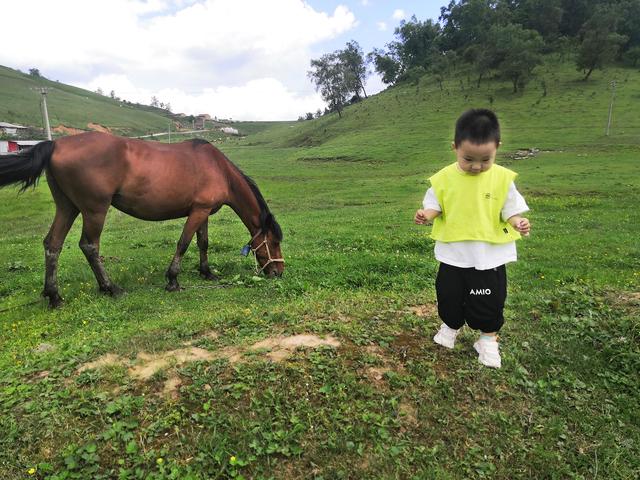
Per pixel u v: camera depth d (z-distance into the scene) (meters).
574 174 27.86
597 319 4.66
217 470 2.78
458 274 3.44
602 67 74.00
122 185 6.20
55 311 6.20
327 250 10.48
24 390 3.46
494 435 3.17
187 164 6.64
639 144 39.94
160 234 13.36
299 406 3.21
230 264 8.60
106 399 3.28
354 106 93.75
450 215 3.37
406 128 62.81
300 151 59.97
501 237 3.35
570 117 56.00
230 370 3.56
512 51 71.44
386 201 22.62
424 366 3.71
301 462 2.86
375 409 3.25
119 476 2.72
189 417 3.13
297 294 6.62
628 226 13.66
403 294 6.02
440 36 109.94
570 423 3.34
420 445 3.04
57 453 2.89
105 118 128.00
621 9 84.19
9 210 21.36
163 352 3.94
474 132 3.02
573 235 12.23
